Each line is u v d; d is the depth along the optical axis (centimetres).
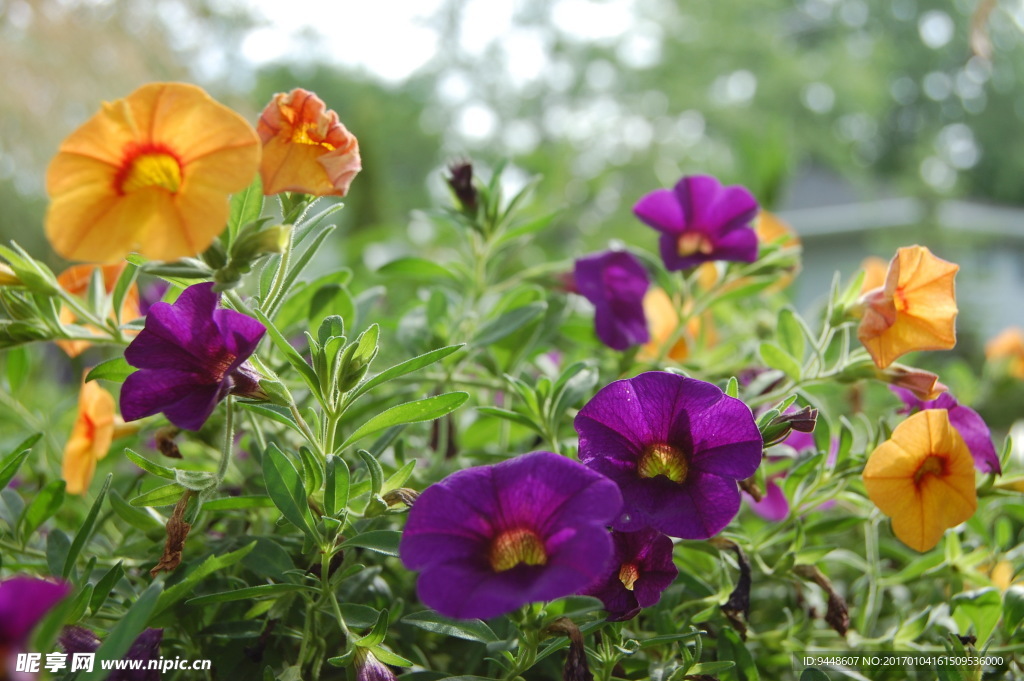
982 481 29
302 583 25
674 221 32
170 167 23
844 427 29
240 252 23
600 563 21
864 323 28
